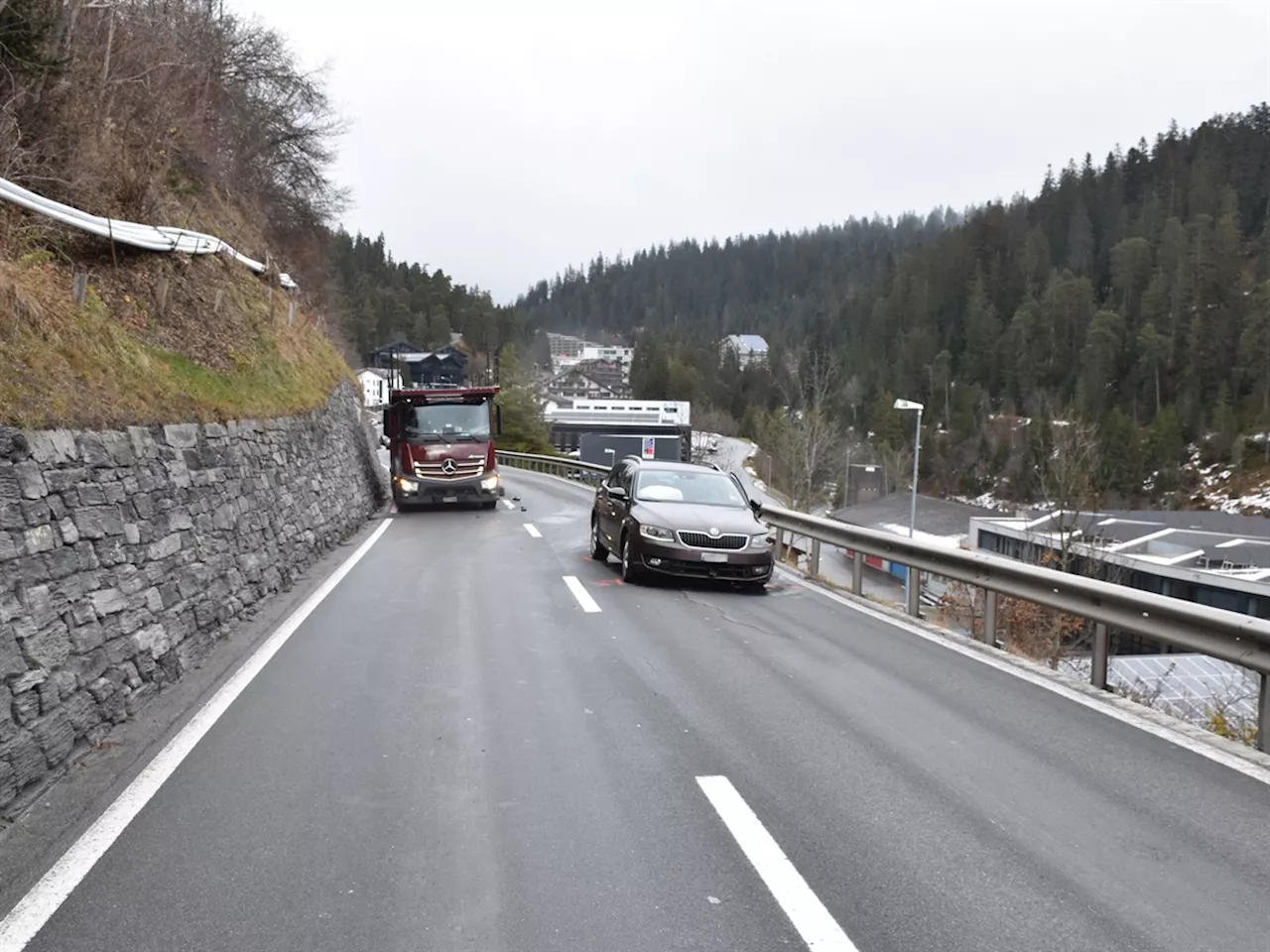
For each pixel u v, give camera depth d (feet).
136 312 40.27
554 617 32.63
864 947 11.32
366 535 60.39
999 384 338.13
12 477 17.93
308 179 111.75
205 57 78.43
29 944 11.15
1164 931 11.78
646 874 13.25
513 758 18.10
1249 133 419.74
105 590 20.76
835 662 26.73
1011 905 12.43
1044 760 18.51
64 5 42.45
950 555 31.89
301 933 11.50
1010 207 446.60
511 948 11.23
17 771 15.47
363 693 22.40
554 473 146.10
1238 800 16.46
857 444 241.14
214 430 32.99
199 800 15.72
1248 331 290.15
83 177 42.65
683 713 21.27
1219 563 109.29
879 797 16.33
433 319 475.72
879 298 415.64
